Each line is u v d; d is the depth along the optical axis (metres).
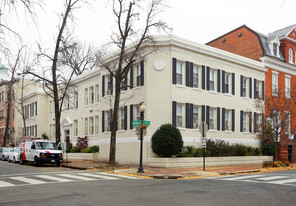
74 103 38.81
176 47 24.75
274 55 34.16
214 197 10.51
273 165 23.94
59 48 27.86
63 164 25.77
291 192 11.54
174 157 23.06
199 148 24.62
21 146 28.28
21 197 10.52
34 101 47.38
